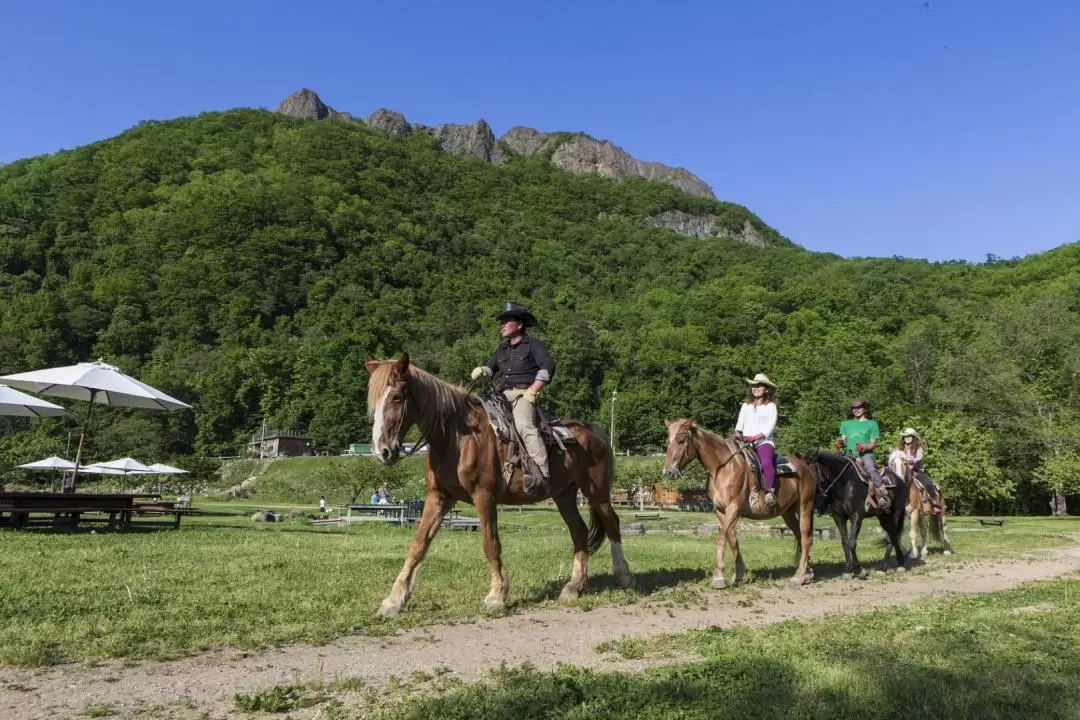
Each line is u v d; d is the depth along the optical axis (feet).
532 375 26.68
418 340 444.55
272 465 246.88
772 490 32.65
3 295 393.50
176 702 14.44
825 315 410.52
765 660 17.12
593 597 26.89
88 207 506.48
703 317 438.40
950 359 171.01
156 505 59.62
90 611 22.21
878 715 13.56
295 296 457.68
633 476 180.65
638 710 13.78
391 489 137.90
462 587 28.35
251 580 28.81
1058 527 94.17
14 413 66.54
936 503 50.60
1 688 14.97
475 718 13.39
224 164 627.87
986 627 21.85
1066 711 14.08
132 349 378.94
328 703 14.43
